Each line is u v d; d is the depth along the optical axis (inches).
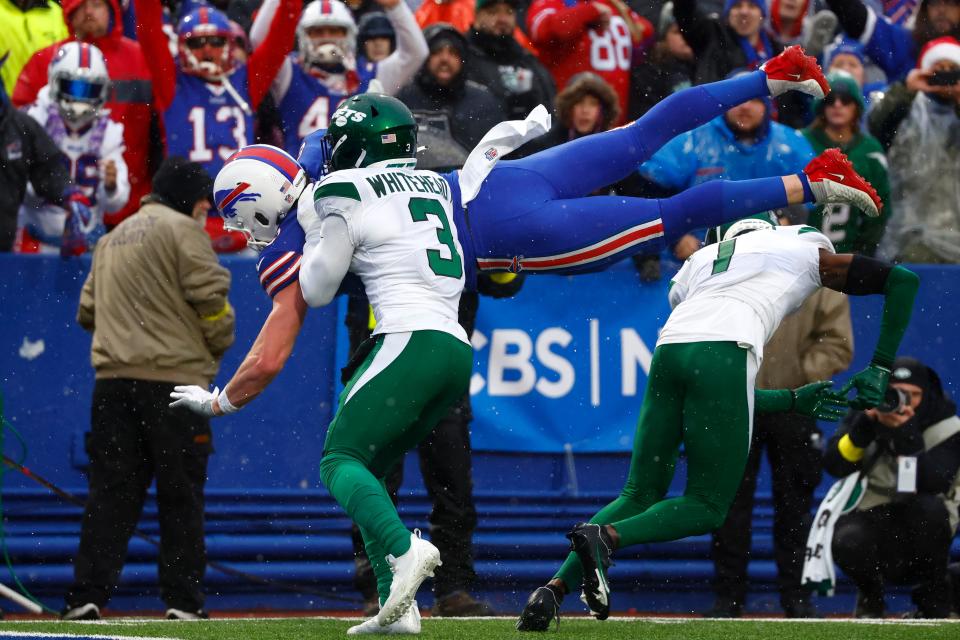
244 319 1100.5
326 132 693.9
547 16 1226.0
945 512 978.1
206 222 1127.6
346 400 653.3
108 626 755.4
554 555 1121.4
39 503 1087.6
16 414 1089.4
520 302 1133.1
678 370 706.2
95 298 944.9
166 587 920.9
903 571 989.8
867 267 719.1
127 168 1142.3
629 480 729.6
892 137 1224.8
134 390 919.7
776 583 1131.9
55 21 1212.5
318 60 1142.3
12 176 1090.7
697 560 1141.1
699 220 735.7
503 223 724.0
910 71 1306.6
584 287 1139.9
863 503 992.9
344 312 1117.1
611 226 729.6
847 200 732.7
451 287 671.1
